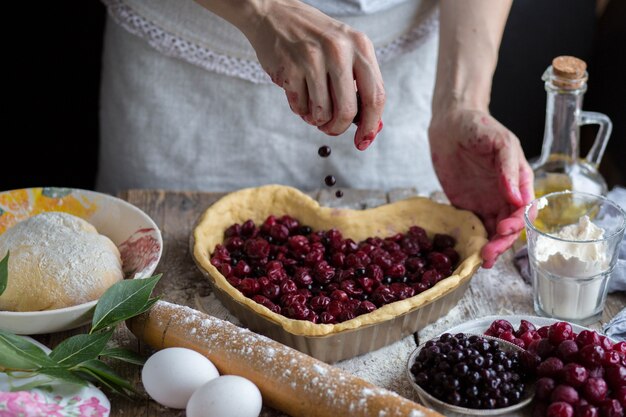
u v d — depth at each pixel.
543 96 1.77
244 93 1.35
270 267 1.07
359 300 1.04
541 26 1.71
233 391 0.89
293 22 0.98
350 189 1.30
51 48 1.89
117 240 1.12
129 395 0.95
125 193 1.28
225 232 1.15
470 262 1.06
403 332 1.02
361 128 1.00
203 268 1.05
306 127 1.39
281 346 0.93
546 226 1.12
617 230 1.03
